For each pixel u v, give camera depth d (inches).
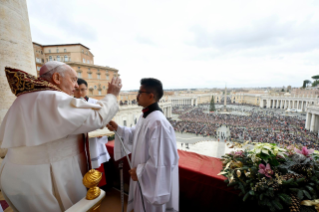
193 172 85.9
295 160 76.2
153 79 71.4
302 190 61.6
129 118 1183.6
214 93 4827.8
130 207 77.2
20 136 44.6
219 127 1175.6
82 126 43.7
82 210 45.9
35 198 47.2
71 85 54.5
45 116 42.7
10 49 108.7
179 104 3762.3
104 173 112.4
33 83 45.8
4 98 107.0
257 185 64.4
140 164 66.6
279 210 63.1
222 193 77.9
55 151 48.5
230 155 94.7
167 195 61.4
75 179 54.0
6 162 49.9
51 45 887.1
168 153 62.6
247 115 1786.4
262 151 75.7
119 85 56.7
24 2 121.8
